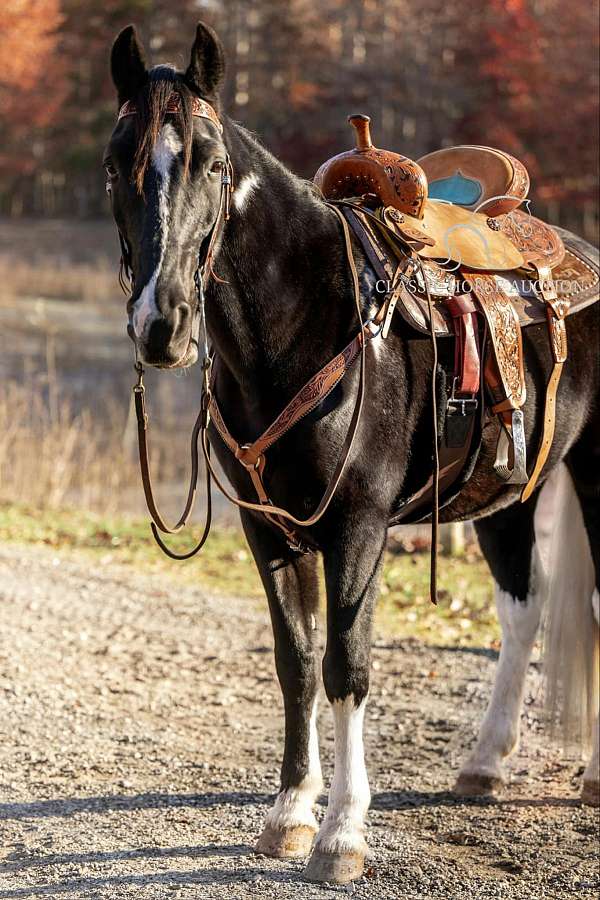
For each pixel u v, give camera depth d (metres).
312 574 6.39
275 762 8.22
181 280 5.16
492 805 7.38
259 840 6.45
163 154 5.17
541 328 7.14
